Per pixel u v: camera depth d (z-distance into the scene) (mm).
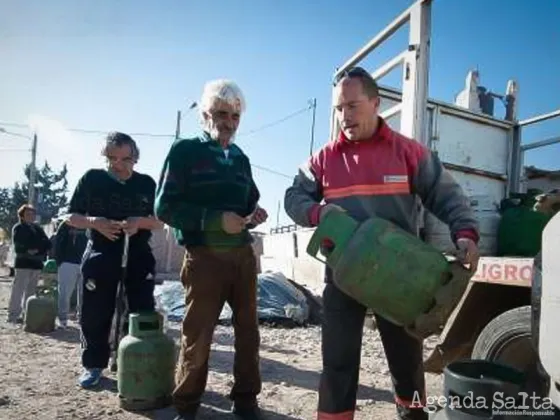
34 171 32469
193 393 3027
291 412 3588
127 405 3447
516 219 4191
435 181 2508
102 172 4148
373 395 4062
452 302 2156
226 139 3209
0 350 5363
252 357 3266
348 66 5645
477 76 7242
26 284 7613
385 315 2176
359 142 2527
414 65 4344
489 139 6660
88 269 3986
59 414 3359
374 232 2186
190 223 2955
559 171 6441
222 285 3043
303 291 8469
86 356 3977
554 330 2092
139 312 3643
